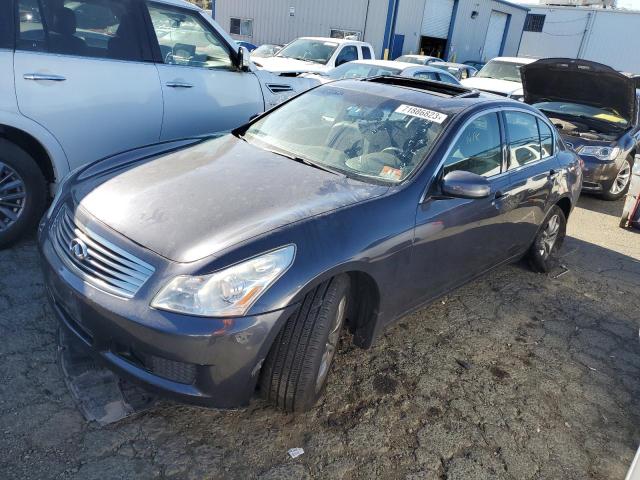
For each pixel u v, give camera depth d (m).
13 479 2.16
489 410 2.98
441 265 3.29
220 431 2.57
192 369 2.25
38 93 3.82
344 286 2.61
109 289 2.30
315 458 2.49
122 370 2.32
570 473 2.62
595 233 6.58
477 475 2.53
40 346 2.96
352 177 3.08
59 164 4.05
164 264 2.27
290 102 3.97
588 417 3.05
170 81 4.61
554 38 33.12
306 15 23.30
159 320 2.17
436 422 2.83
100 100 4.17
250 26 25.02
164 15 4.61
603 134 7.57
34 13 3.79
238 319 2.21
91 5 4.09
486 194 3.00
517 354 3.59
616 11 30.77
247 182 2.86
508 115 3.92
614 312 4.42
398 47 23.27
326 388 2.95
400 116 3.46
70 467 2.26
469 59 29.06
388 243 2.76
